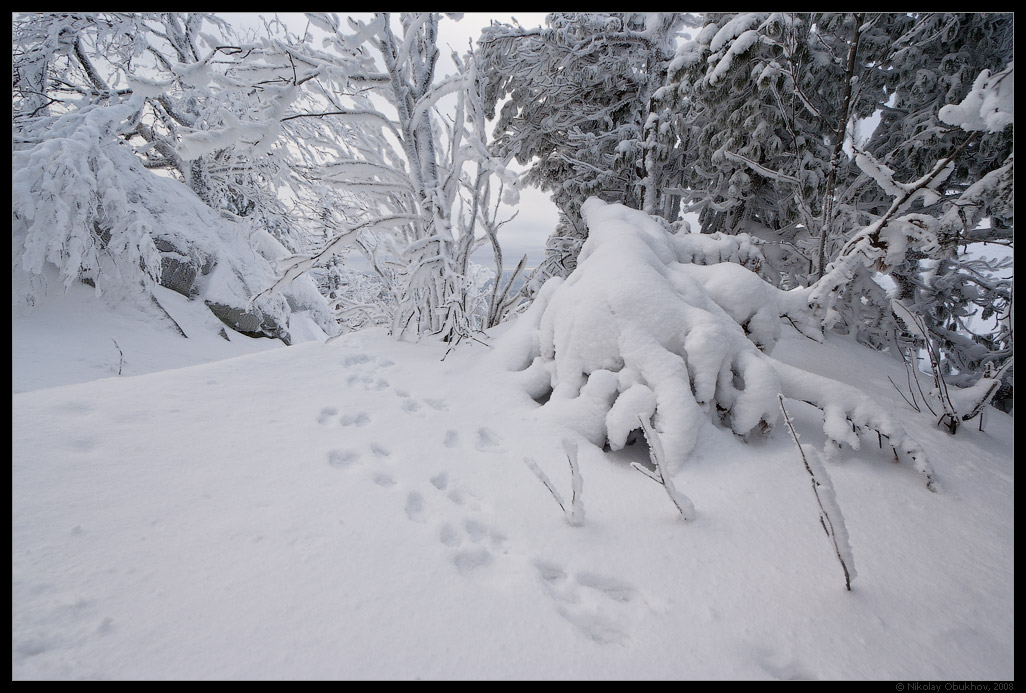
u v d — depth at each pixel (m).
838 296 3.64
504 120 8.70
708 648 1.29
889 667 1.25
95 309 6.18
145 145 9.20
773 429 2.70
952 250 3.35
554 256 7.70
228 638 1.17
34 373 4.69
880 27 6.12
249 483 1.88
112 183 6.25
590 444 2.65
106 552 1.39
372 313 5.18
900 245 3.20
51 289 6.00
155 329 6.45
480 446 2.52
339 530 1.66
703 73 6.50
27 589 1.21
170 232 7.25
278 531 1.61
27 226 5.86
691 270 3.98
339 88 4.40
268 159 6.22
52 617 1.15
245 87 3.71
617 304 2.96
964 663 1.27
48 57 7.89
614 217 4.80
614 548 1.73
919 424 3.14
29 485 1.60
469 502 2.01
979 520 2.00
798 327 4.72
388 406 2.83
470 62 4.00
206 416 2.35
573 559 1.66
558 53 7.75
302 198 8.85
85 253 5.99
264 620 1.23
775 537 1.82
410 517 1.82
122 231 6.32
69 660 1.05
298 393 2.84
